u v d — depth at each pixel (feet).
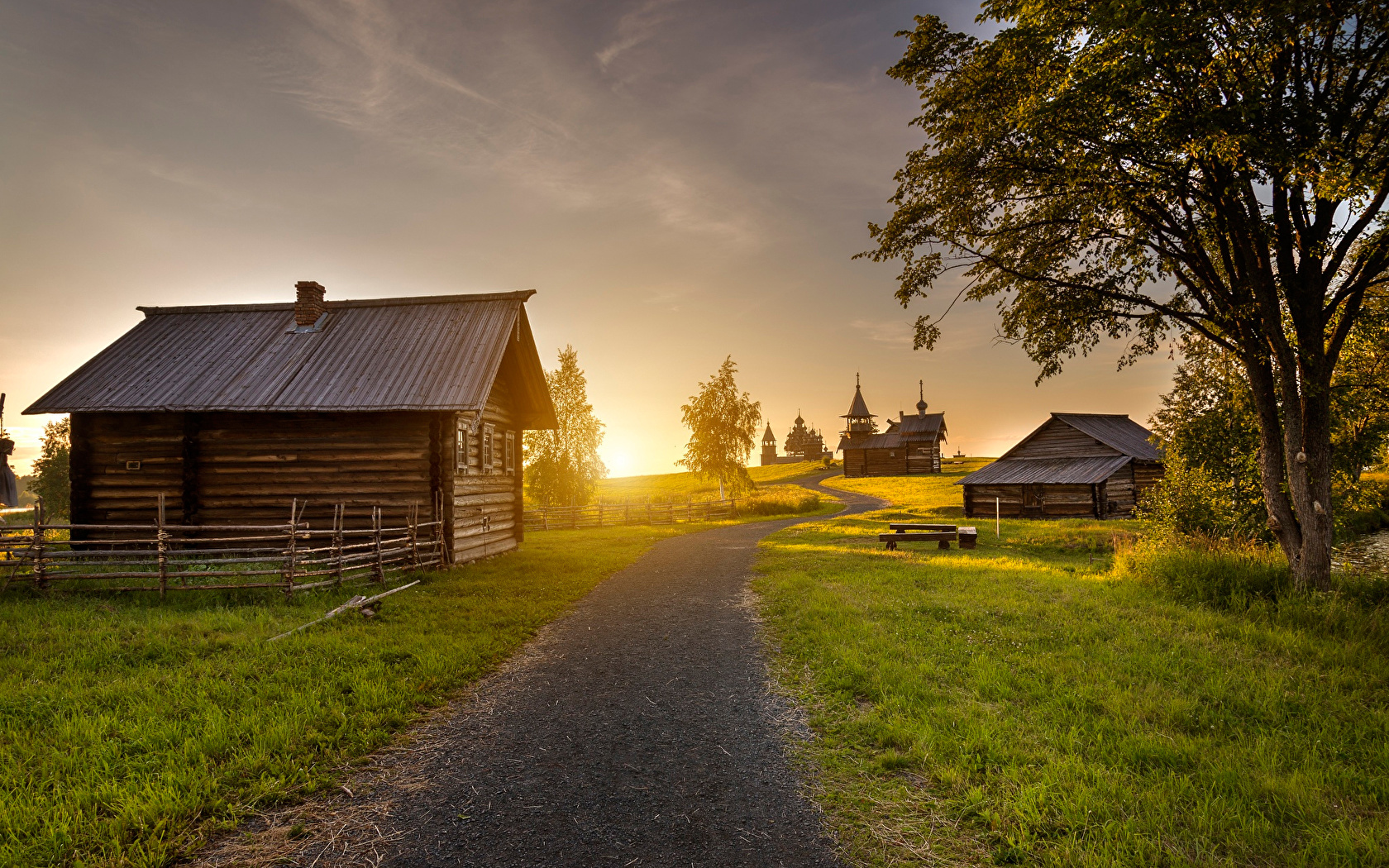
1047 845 13.12
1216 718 19.44
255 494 51.08
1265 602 32.60
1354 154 31.01
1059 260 42.65
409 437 50.96
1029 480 109.19
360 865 12.97
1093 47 29.66
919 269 43.11
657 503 141.90
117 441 51.78
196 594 36.17
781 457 423.23
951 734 18.35
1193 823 13.80
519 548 70.59
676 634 32.12
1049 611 33.27
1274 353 34.73
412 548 45.91
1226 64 30.27
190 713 19.81
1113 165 34.47
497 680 24.95
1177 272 38.86
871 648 27.20
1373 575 37.63
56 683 22.20
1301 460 33.91
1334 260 33.42
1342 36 31.58
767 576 48.67
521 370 66.44
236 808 14.79
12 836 12.91
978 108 37.88
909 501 153.17
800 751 18.26
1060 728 18.83
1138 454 109.40
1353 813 14.42
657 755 18.22
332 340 56.59
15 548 36.14
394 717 20.26
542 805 15.42
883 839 13.71
